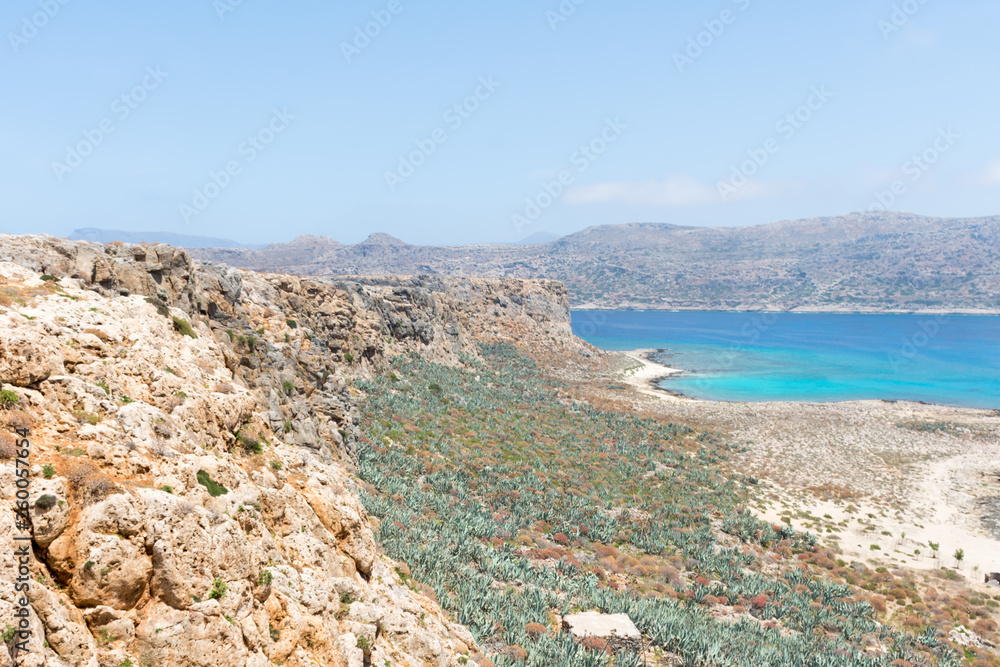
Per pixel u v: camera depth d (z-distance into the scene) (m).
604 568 37.47
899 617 38.34
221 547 11.27
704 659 25.88
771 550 47.56
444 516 37.16
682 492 57.19
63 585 9.52
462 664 17.83
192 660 10.09
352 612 14.78
